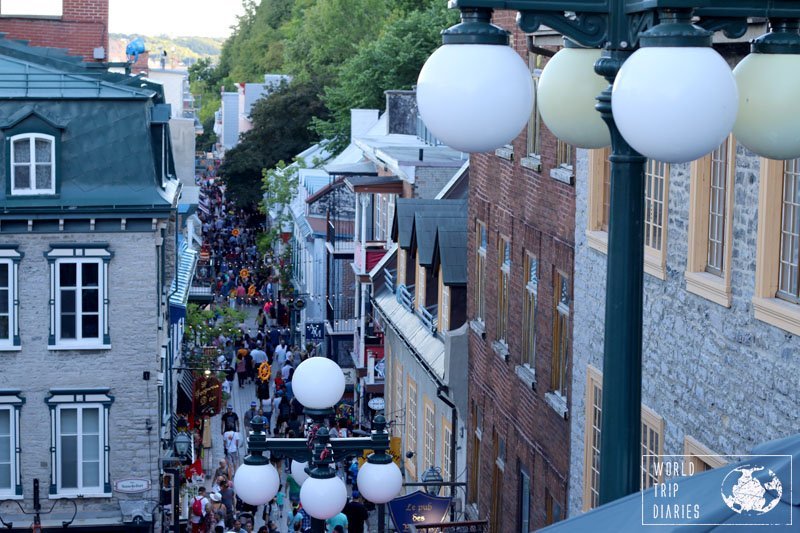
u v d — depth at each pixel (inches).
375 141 2588.6
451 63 251.6
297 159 4010.8
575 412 973.8
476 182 1390.3
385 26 3853.3
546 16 260.7
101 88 1731.1
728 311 650.2
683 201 714.8
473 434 1407.5
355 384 2500.0
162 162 1750.7
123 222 1663.4
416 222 1718.8
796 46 261.3
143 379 1690.5
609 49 264.5
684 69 227.5
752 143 265.6
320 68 4785.9
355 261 2485.2
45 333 1670.8
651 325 771.4
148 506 1694.1
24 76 1727.4
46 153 1667.1
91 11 2386.8
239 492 650.8
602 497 276.7
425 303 1742.1
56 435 1680.6
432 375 1534.2
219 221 5177.2
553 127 314.8
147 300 1686.8
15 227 1651.1
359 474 680.4
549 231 1053.2
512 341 1198.9
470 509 1396.4
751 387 622.2
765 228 599.5
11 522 1672.0
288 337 3112.7
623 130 235.5
